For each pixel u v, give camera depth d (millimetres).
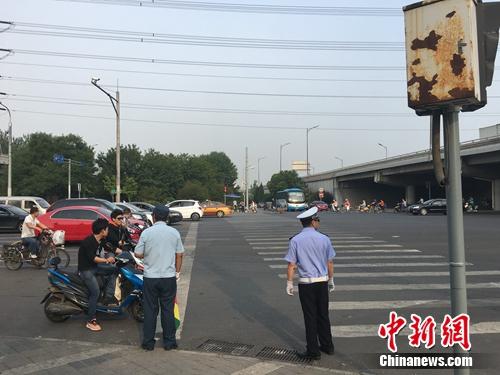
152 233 6062
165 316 6055
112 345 6316
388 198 93625
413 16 3314
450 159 3350
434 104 3238
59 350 6035
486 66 3273
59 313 7348
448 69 3178
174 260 6148
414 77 3303
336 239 19000
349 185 91438
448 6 3182
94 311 7168
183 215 37312
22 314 8102
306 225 5902
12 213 25844
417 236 20125
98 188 80438
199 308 8289
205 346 6293
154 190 77875
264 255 14875
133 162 79750
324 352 5898
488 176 51906
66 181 77812
